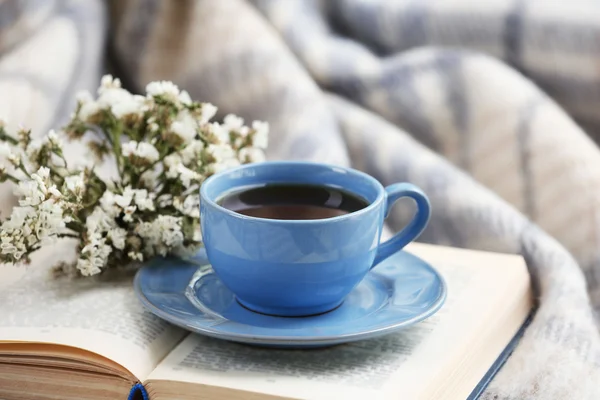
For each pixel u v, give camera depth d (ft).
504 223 3.15
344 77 3.66
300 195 2.62
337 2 3.87
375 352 2.46
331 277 2.46
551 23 3.60
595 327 2.74
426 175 3.33
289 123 3.41
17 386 2.48
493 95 3.50
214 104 3.50
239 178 2.62
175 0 3.62
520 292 2.77
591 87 3.59
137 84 3.61
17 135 2.73
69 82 3.42
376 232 2.50
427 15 3.75
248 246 2.44
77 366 2.43
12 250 2.56
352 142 3.50
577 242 3.26
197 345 2.48
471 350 2.51
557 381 2.57
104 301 2.60
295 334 2.40
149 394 2.38
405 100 3.60
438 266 2.81
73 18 3.52
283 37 3.74
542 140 3.40
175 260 2.71
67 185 2.60
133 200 2.69
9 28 3.52
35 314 2.54
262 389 2.33
